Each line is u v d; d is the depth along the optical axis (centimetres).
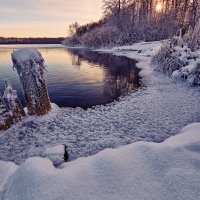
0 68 2014
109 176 244
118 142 481
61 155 399
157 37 4338
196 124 427
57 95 1008
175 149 279
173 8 4859
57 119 659
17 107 613
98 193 223
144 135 519
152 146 288
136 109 724
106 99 916
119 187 229
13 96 607
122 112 704
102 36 5178
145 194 218
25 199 221
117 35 4881
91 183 236
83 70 1808
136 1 5475
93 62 2397
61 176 245
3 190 254
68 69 1888
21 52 629
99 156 276
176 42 1507
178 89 980
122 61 2375
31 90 643
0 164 338
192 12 4231
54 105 783
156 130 544
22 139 535
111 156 273
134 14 5253
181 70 1177
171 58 1330
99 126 591
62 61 2584
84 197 218
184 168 246
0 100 576
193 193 213
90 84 1241
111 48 4753
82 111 749
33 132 570
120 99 899
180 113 659
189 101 781
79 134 546
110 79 1373
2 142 524
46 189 228
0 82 1349
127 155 276
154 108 722
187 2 4578
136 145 295
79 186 232
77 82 1305
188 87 1002
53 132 566
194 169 244
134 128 564
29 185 236
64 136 538
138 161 265
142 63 2064
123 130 555
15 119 604
